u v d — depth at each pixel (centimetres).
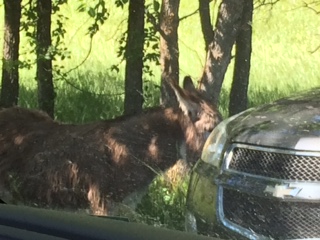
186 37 1006
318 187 281
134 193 410
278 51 982
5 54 627
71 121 640
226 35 497
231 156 314
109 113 648
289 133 296
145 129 415
